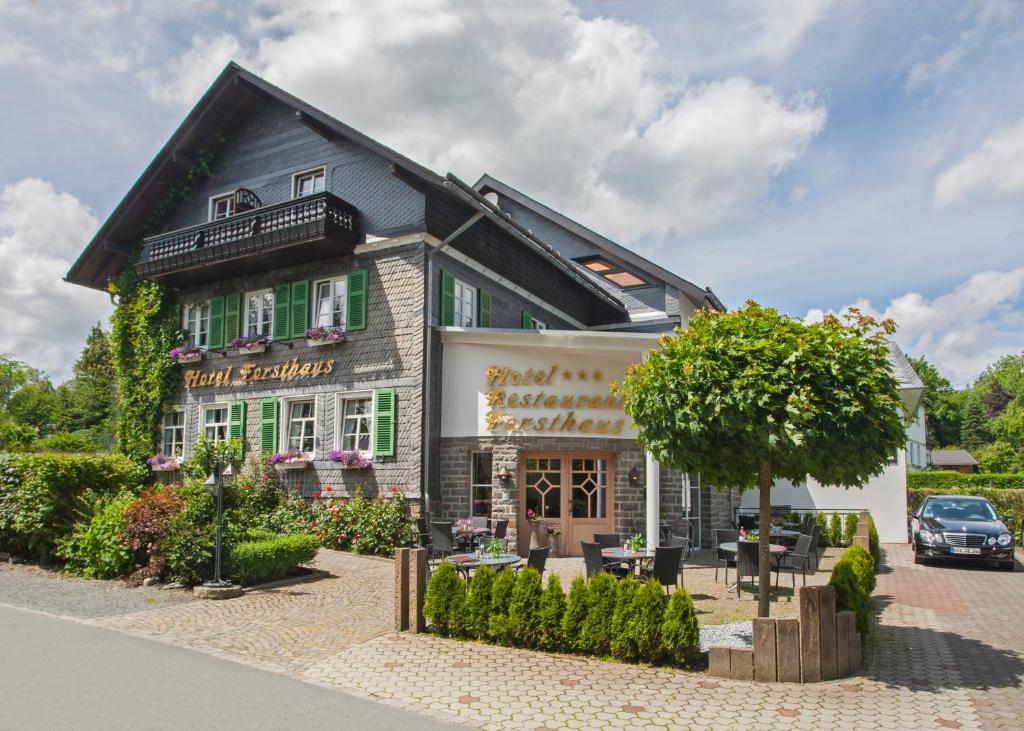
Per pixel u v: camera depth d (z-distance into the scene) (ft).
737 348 23.43
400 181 52.65
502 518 48.32
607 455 50.11
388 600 33.91
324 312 55.93
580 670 23.63
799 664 22.89
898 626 31.30
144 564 37.88
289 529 50.60
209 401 60.64
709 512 58.85
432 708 20.18
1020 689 22.47
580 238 72.02
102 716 18.40
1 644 25.04
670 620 24.00
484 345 50.75
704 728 19.02
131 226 66.39
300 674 22.94
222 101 60.49
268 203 59.52
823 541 59.62
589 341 48.44
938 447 237.45
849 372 22.81
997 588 41.91
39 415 151.33
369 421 52.70
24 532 41.75
